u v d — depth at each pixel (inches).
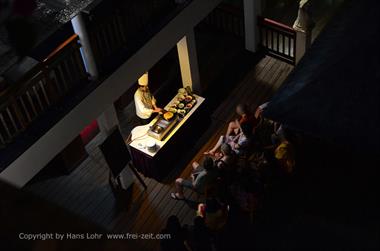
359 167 390.9
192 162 449.1
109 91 368.5
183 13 408.2
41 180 445.4
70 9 347.3
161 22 394.0
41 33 346.3
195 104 450.0
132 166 421.1
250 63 519.5
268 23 494.9
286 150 380.8
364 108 263.0
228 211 386.3
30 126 336.8
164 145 423.5
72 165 449.4
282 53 511.8
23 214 53.3
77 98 350.3
